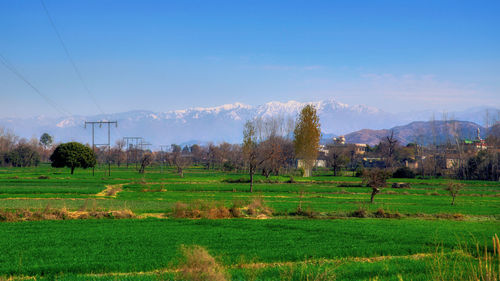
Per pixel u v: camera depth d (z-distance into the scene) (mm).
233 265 23328
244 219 42844
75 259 23547
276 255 25547
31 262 22859
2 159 193500
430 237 33156
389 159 163125
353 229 37125
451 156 165250
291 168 148125
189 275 14805
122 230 34281
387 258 26328
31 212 41156
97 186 83625
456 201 69188
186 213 44312
